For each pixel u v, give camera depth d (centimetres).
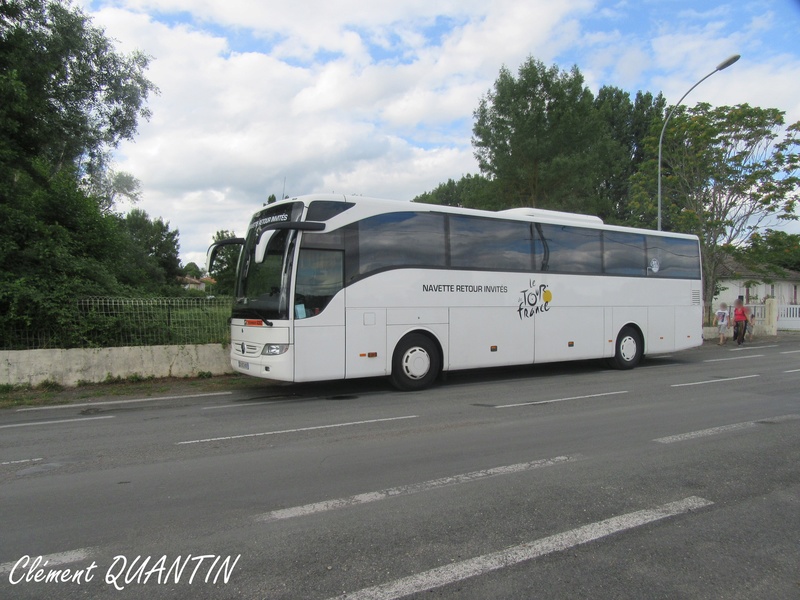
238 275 1098
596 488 494
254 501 464
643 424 755
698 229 2402
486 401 957
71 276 1328
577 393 1036
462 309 1127
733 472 539
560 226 1284
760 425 743
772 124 2216
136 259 2786
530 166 2875
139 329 1244
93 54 2033
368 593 317
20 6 1641
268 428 755
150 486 507
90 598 315
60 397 1048
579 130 2778
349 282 1000
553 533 399
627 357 1406
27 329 1161
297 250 956
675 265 1505
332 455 608
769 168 2250
